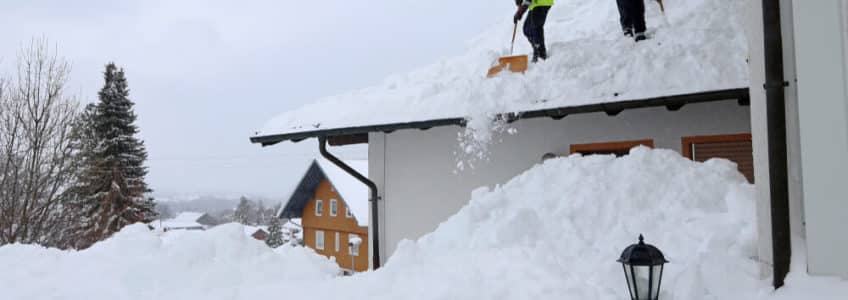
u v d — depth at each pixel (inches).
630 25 273.9
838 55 115.7
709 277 137.3
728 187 177.9
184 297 148.5
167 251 179.0
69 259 176.4
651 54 237.0
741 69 207.3
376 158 302.0
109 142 970.1
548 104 227.8
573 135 254.4
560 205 180.2
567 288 125.9
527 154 263.0
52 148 594.9
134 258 173.0
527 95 238.2
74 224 641.0
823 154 116.6
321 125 284.2
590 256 157.2
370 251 300.5
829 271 115.6
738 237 152.4
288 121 311.4
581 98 223.1
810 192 117.7
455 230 182.5
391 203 296.2
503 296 127.0
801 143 119.1
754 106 137.2
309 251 188.1
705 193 176.1
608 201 177.5
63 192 604.4
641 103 209.9
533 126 262.5
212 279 162.1
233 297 144.5
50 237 601.3
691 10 297.6
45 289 152.2
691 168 188.1
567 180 190.9
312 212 1074.7
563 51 272.5
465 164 275.6
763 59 131.2
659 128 237.8
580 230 169.5
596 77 233.8
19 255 178.9
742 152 228.2
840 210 115.0
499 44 352.5
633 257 120.1
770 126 125.6
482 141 254.5
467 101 250.1
